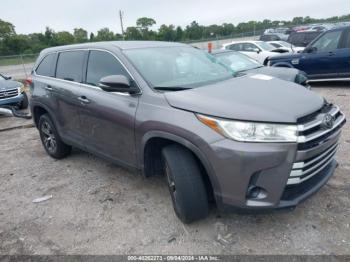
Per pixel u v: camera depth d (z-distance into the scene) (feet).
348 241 9.29
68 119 14.78
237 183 8.75
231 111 8.87
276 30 112.06
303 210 10.80
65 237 10.59
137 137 11.00
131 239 10.20
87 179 14.56
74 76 14.44
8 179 15.47
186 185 9.59
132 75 11.51
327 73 31.89
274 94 9.93
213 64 13.69
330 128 9.32
